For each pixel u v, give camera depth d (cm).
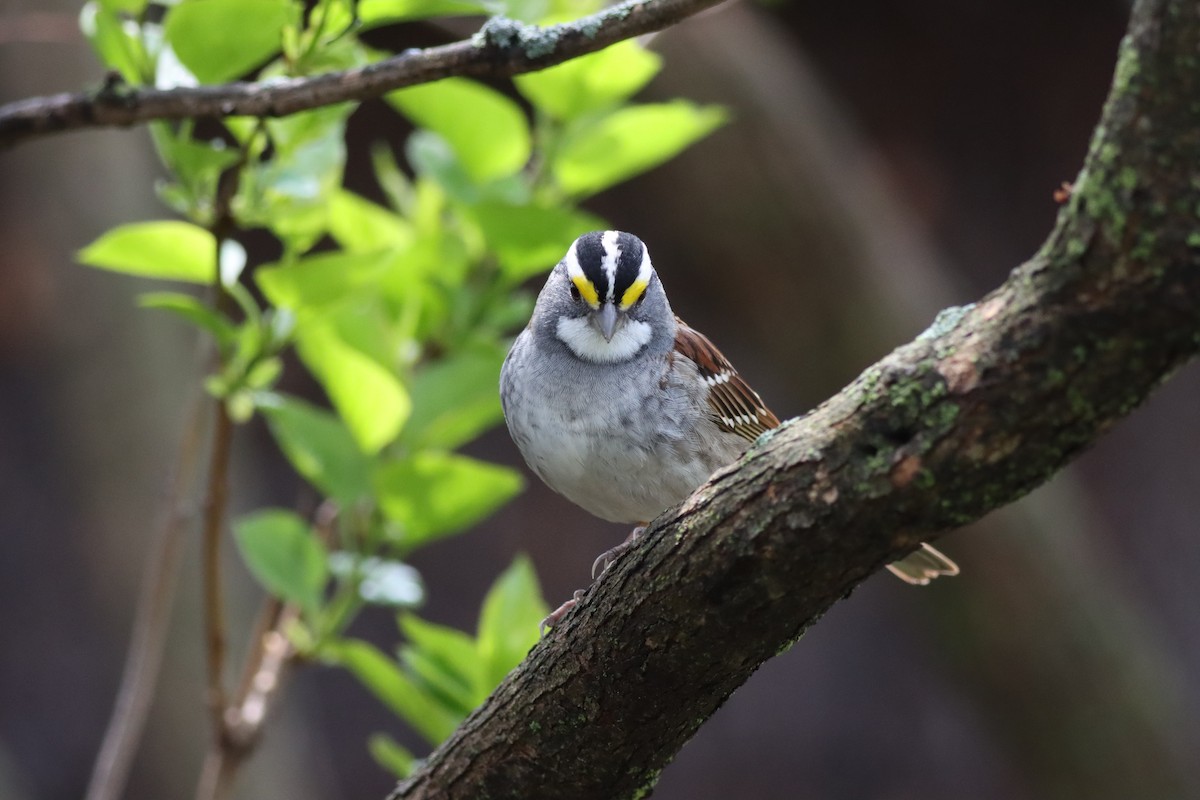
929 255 1598
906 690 1758
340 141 739
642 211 1530
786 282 1416
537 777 621
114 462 1275
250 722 773
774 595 518
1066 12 1728
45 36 1233
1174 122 398
